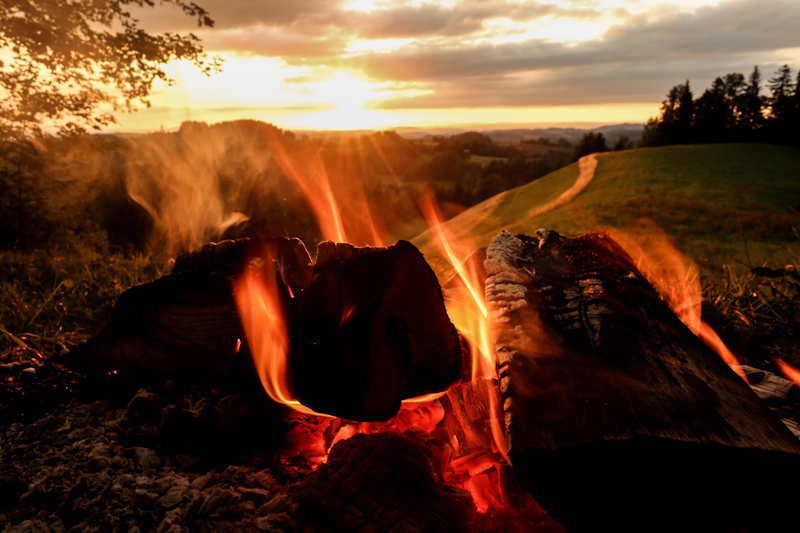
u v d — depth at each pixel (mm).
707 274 3654
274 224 7102
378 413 1488
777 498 1047
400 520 1208
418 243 19688
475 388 1635
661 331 1431
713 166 51562
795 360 2318
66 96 8852
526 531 1284
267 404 1681
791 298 2684
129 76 8836
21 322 2943
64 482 1411
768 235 28547
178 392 1877
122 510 1296
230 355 1780
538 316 1459
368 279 1510
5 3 7715
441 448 1413
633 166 53094
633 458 1038
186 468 1520
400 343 1500
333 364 1520
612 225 35688
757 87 85688
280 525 1220
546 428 1058
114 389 1966
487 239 19531
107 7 8195
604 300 1505
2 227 9797
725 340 2504
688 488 1045
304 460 1584
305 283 1630
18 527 1256
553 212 42875
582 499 1055
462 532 1212
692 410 1112
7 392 1954
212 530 1196
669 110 88188
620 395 1136
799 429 1604
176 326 1787
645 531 1056
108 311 3391
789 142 77812
